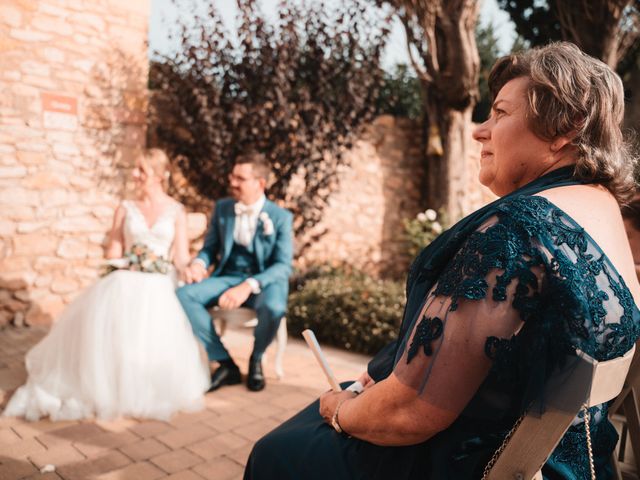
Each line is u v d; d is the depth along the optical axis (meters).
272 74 5.60
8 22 4.45
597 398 0.89
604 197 0.97
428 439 0.97
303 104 5.78
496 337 0.79
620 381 0.94
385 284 5.42
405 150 7.56
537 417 0.83
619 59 6.08
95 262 5.08
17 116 4.56
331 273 6.54
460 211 7.32
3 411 2.78
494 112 1.08
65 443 2.44
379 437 0.95
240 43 5.49
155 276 3.05
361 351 4.43
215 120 5.45
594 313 0.83
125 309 2.85
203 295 3.35
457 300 0.82
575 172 0.95
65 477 2.14
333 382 1.32
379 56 5.83
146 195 3.33
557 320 0.80
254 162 3.50
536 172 1.00
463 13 6.58
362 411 0.98
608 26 5.70
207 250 3.68
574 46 0.97
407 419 0.87
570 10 5.95
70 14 4.77
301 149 5.86
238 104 5.53
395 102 8.37
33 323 4.76
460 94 7.05
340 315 4.55
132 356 2.79
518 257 0.81
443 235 1.05
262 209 3.58
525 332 0.82
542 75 0.93
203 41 5.37
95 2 4.90
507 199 0.93
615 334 0.87
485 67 9.02
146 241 3.19
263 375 3.45
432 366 0.83
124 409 2.74
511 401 0.87
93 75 4.95
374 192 7.32
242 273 3.60
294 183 6.50
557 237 0.84
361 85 5.91
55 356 2.89
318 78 5.78
